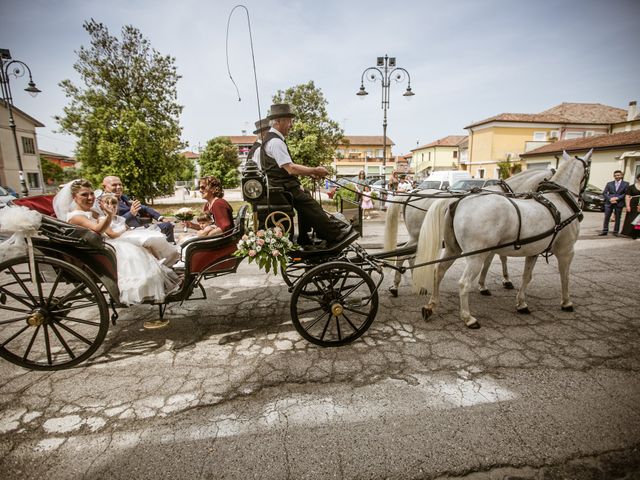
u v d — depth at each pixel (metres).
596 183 19.08
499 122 29.20
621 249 7.11
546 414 2.33
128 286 2.97
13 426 2.30
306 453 2.05
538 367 2.87
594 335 3.40
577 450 2.04
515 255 3.69
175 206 21.30
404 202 3.88
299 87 19.30
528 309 3.99
